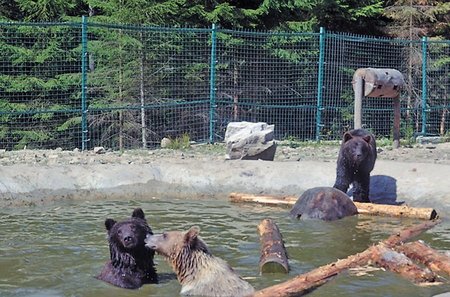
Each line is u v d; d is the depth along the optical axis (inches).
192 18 938.7
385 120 911.7
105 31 821.9
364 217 421.4
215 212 436.1
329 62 867.4
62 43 858.1
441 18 1106.7
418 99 922.1
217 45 893.2
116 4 866.1
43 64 850.8
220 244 347.3
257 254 327.9
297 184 491.5
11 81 796.0
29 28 842.8
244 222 404.5
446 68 972.6
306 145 705.0
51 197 472.1
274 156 593.6
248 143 564.7
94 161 548.4
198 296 260.1
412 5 1087.6
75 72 866.1
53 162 540.4
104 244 347.3
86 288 275.0
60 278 288.5
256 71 892.6
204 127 799.7
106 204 462.0
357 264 300.2
